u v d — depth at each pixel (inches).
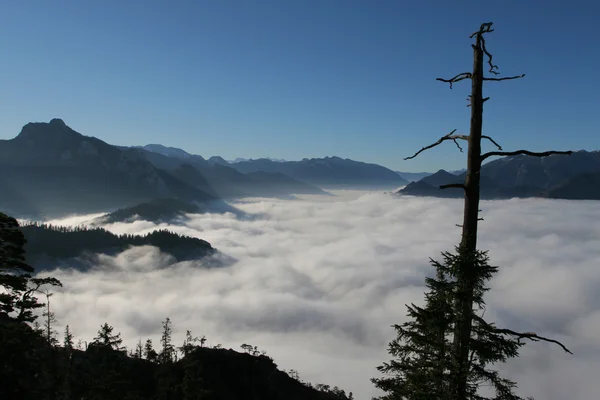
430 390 483.2
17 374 996.6
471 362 476.1
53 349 2034.9
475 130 509.4
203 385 2753.4
